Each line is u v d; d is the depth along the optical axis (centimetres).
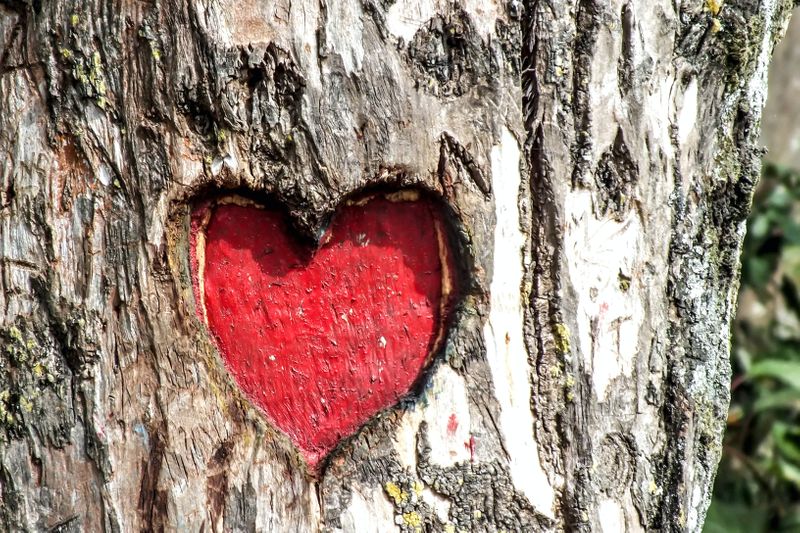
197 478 207
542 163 208
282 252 208
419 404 208
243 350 208
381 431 207
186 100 205
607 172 210
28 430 208
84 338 206
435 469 208
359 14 204
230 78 204
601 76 209
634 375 212
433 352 209
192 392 206
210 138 205
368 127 205
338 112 205
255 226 207
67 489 208
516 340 209
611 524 212
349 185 205
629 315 211
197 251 207
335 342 208
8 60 207
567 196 209
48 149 206
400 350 209
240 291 208
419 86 206
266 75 204
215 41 204
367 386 209
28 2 206
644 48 210
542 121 208
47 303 207
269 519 207
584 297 210
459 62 206
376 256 208
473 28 206
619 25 209
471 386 208
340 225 208
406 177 206
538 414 210
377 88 205
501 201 208
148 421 206
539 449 210
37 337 207
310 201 205
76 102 206
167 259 206
